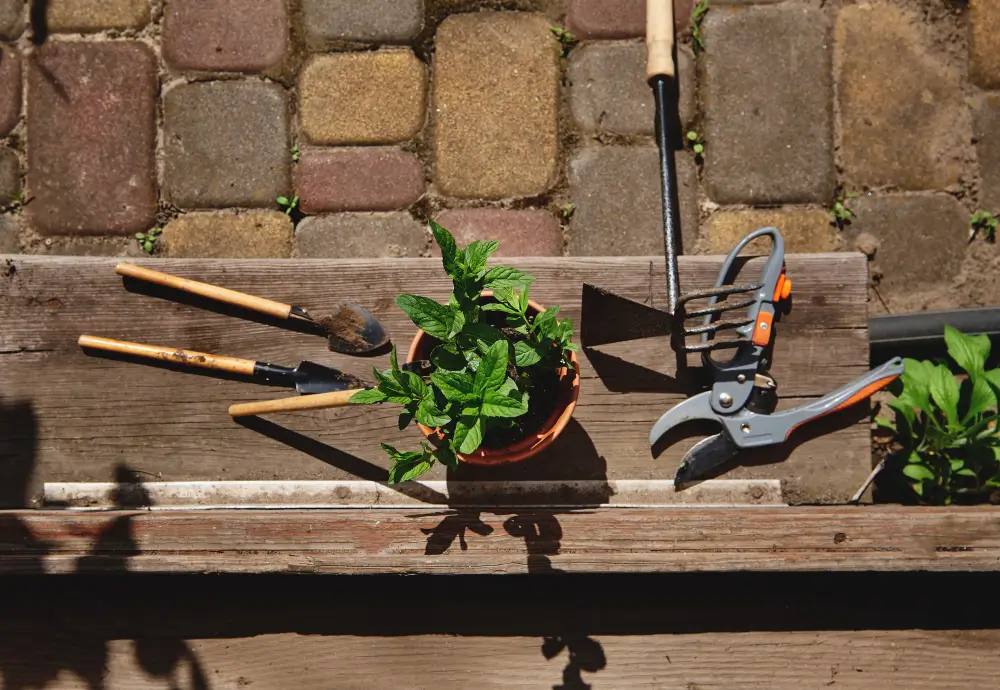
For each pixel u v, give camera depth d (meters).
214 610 1.74
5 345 1.74
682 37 2.18
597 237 2.15
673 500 1.72
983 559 1.58
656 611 1.72
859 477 1.74
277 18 2.18
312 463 1.75
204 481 1.74
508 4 2.18
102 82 2.17
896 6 2.18
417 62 2.18
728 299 1.74
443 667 1.72
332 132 2.18
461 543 1.62
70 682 1.73
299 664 1.73
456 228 2.16
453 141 2.17
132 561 1.62
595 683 1.71
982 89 2.17
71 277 1.76
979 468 1.79
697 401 1.71
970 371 1.75
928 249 2.16
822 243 2.16
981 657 1.70
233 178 2.17
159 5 2.18
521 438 1.56
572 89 2.17
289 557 1.62
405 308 1.38
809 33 2.17
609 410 1.74
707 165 2.17
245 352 1.76
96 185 2.16
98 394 1.75
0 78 2.17
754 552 1.61
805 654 1.71
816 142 2.16
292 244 2.17
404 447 1.74
